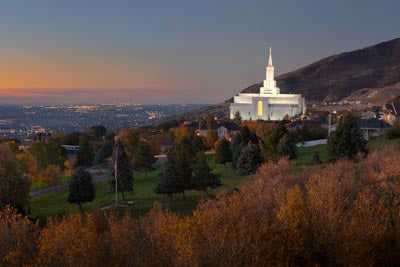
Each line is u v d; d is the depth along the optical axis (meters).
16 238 24.23
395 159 38.28
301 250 23.86
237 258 20.11
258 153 69.38
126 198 66.56
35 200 76.19
